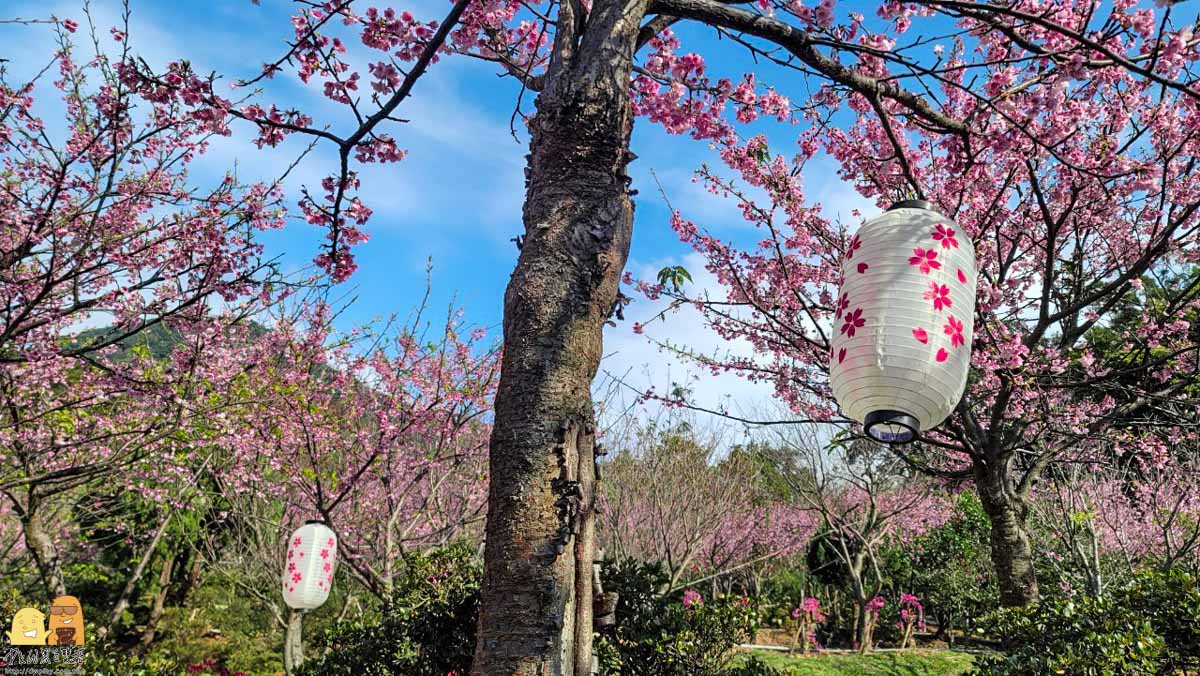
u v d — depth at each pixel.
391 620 4.42
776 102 3.46
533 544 1.94
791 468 11.18
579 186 2.29
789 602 12.35
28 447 5.89
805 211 5.13
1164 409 4.71
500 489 2.02
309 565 5.27
